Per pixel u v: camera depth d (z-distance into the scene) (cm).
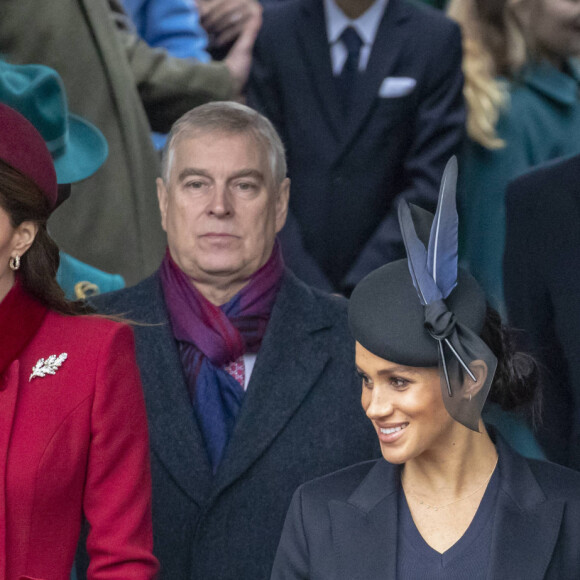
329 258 1662
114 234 1433
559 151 1795
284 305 1189
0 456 903
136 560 945
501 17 1789
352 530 915
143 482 970
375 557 902
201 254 1163
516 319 1315
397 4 1689
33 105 1194
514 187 1308
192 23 1680
